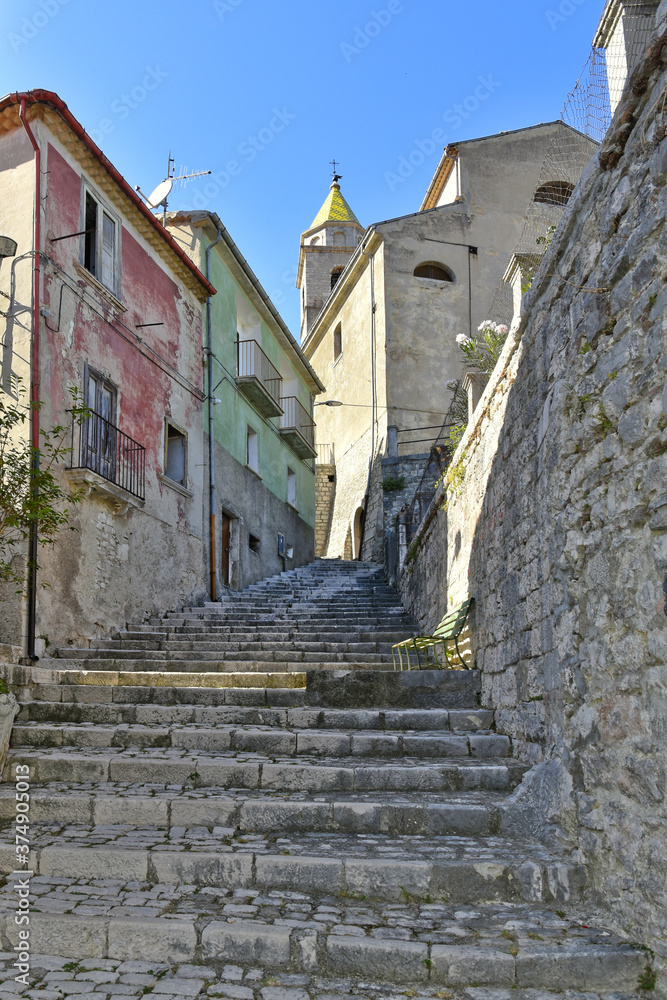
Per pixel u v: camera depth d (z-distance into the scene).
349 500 25.16
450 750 5.98
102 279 11.46
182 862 4.46
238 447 17.25
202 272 15.82
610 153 4.38
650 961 3.59
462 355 22.70
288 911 4.09
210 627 11.58
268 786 5.52
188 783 5.61
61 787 5.54
